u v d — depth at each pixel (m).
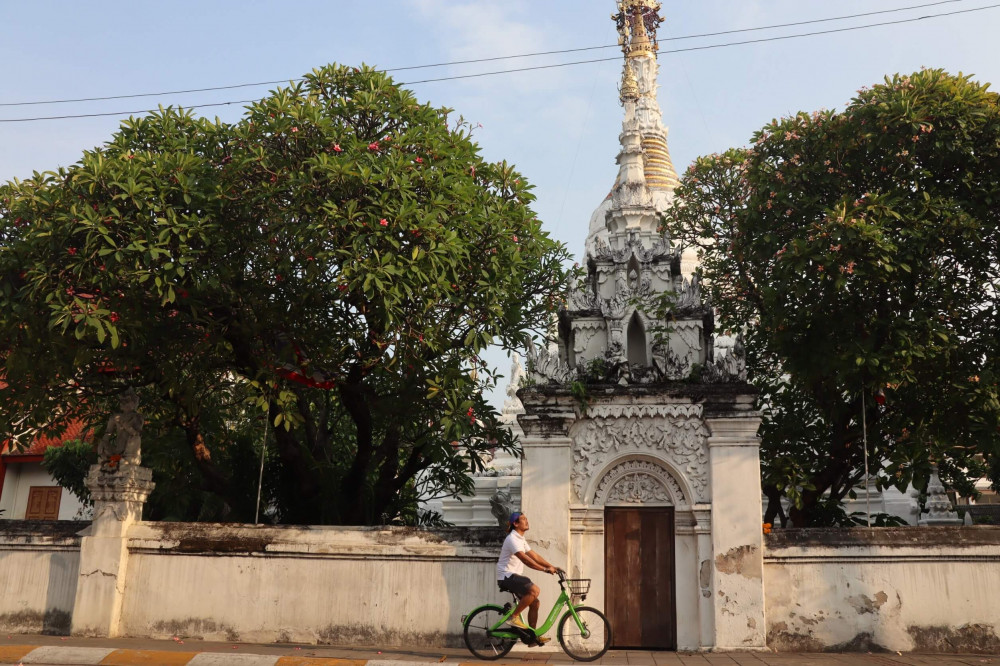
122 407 14.33
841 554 12.81
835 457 16.19
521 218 14.85
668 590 13.09
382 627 13.08
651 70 38.16
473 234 13.98
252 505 17.94
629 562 13.23
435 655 11.82
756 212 16.22
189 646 12.37
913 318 14.35
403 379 16.03
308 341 14.70
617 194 26.62
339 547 13.41
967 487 19.55
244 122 14.01
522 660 11.49
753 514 12.80
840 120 15.68
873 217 14.16
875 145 14.96
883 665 11.10
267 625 13.25
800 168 15.81
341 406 20.33
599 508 13.30
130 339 13.82
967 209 14.65
